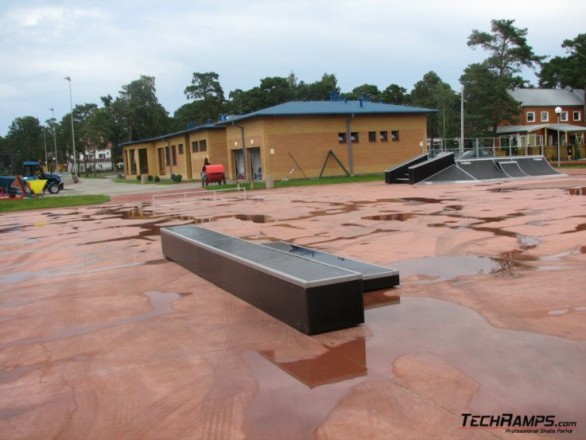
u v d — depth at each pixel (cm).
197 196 2847
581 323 518
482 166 3100
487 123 6178
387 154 4081
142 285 803
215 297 702
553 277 700
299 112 3666
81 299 740
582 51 6988
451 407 363
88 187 4797
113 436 354
